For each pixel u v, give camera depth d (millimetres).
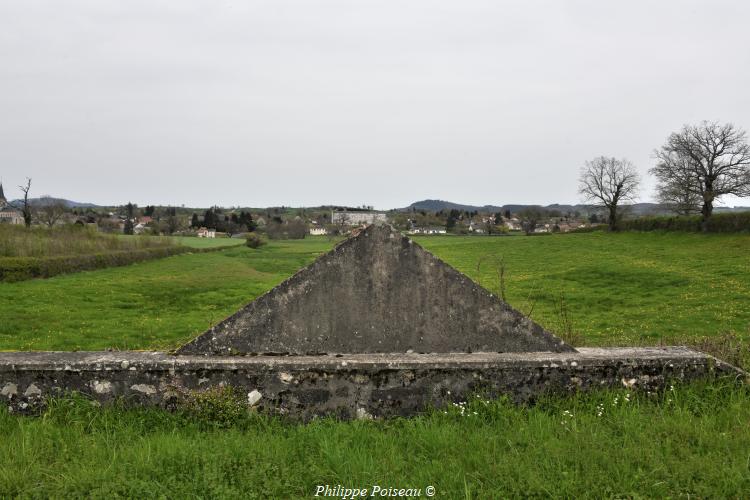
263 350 5383
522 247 60625
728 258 36469
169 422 4727
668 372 5234
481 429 4531
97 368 4895
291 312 5426
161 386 4918
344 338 5465
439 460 4039
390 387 5004
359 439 4422
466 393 5055
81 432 4488
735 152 54688
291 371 4945
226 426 4762
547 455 3963
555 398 5074
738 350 7031
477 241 73875
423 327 5531
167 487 3643
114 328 17719
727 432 4359
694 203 55969
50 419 4641
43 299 23344
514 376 5098
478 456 4023
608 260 42062
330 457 3996
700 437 4246
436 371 5039
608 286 29641
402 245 5559
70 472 3770
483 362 5074
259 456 4043
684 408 4859
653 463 3830
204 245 75812
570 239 65500
